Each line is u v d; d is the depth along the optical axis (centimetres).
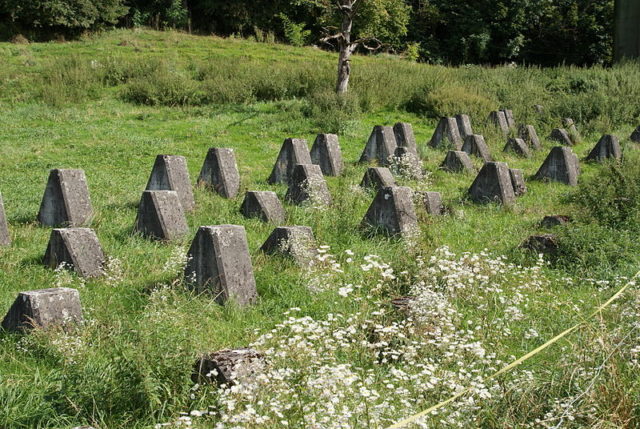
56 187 1020
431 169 1523
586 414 417
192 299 673
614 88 2498
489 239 995
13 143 1675
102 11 3669
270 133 1892
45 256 803
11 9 3369
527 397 441
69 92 2245
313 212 1074
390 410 431
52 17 3441
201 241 714
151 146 1694
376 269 783
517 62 4722
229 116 2086
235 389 432
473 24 4412
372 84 2392
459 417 423
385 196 986
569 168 1496
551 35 4738
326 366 464
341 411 412
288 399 443
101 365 500
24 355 564
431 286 690
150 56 2936
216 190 1258
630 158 1559
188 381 475
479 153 1717
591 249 885
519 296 703
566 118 2173
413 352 531
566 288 793
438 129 1867
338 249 895
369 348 569
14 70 2522
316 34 4366
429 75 2625
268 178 1392
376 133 1616
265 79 2419
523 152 1794
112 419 450
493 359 551
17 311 607
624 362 493
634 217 1011
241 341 602
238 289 709
